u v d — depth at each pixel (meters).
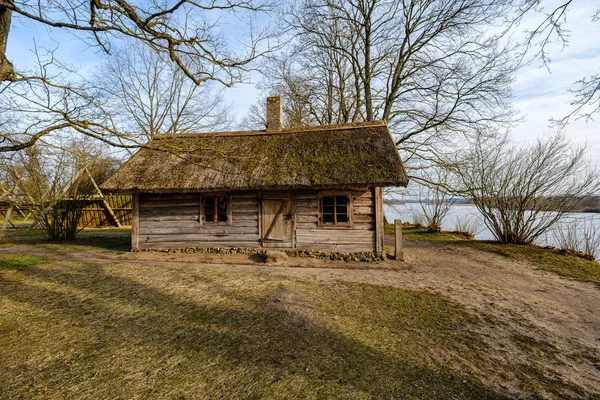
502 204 11.77
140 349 3.66
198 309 4.93
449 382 3.17
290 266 8.18
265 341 3.90
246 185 8.56
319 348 3.76
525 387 3.12
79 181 12.20
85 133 4.60
